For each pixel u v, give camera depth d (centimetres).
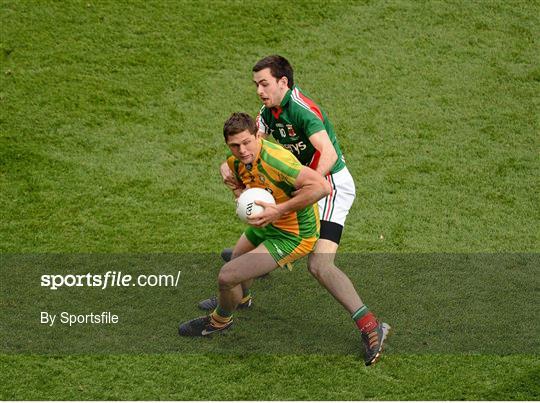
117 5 4231
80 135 3503
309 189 2198
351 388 2292
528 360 2394
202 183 3259
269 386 2298
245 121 2186
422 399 2248
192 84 3806
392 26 4156
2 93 3709
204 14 4197
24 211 3078
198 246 2925
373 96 3759
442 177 3300
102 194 3181
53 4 4203
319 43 4050
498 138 3522
